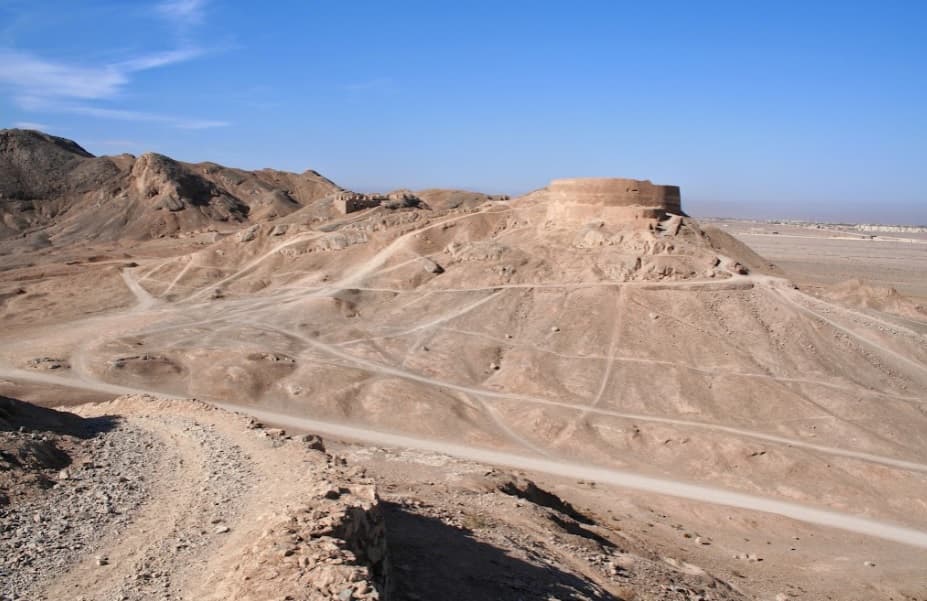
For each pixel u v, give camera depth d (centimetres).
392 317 7544
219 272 9788
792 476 4756
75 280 9994
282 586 1166
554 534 2503
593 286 7312
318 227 10600
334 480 1733
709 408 5691
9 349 7000
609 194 8362
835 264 18262
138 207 16800
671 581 2391
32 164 17600
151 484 1894
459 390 6103
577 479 4619
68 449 2112
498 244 8425
